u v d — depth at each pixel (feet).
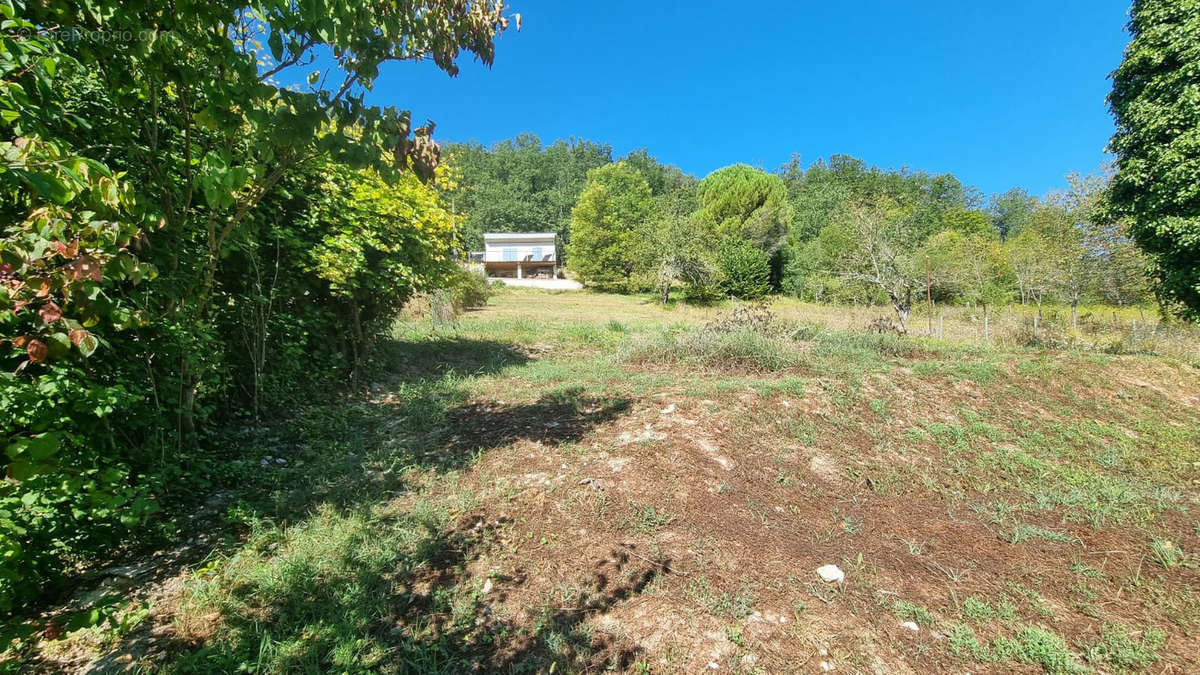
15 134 5.72
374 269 20.44
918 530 10.48
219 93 7.63
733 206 107.65
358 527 9.47
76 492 6.68
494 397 17.90
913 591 8.45
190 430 11.76
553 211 180.14
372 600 7.68
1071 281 41.60
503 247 140.77
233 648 6.72
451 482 11.30
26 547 6.46
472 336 33.06
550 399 16.90
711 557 8.89
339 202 18.56
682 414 14.74
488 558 8.77
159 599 7.72
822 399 16.96
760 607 7.78
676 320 51.49
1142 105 27.68
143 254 9.43
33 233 4.94
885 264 47.01
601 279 107.65
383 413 17.15
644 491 10.80
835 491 11.86
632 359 23.71
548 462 12.05
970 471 13.56
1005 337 34.81
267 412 16.46
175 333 10.02
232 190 8.03
